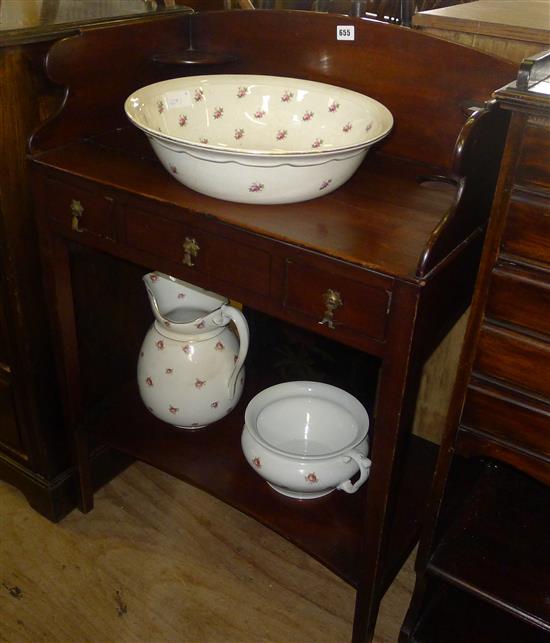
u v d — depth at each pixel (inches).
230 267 39.0
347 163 37.9
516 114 29.8
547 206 30.8
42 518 58.2
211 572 54.1
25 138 44.6
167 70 50.5
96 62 45.3
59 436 55.4
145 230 41.3
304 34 46.4
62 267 48.1
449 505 43.7
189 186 39.8
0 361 52.6
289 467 45.9
